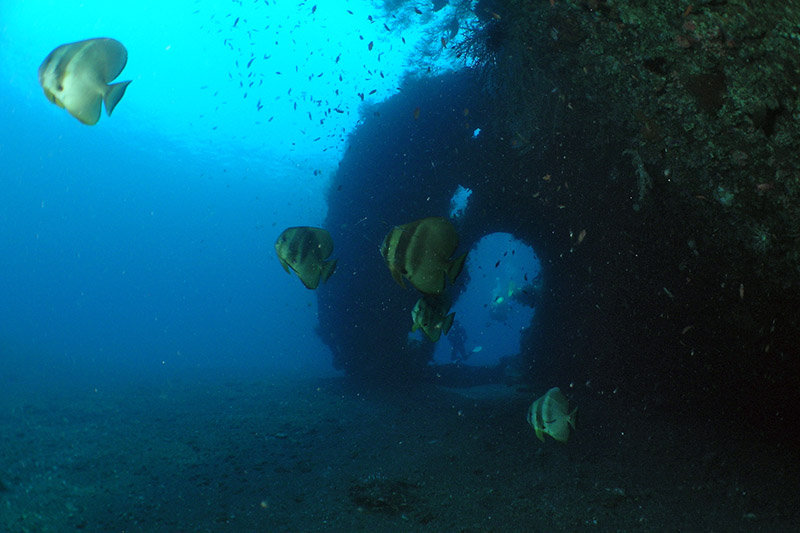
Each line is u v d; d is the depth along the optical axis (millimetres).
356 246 15656
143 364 26438
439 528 5402
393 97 15047
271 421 11078
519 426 9875
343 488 6773
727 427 9016
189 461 8211
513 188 13297
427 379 15969
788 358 7156
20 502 6047
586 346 12875
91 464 7910
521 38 7918
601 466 7551
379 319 15562
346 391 14406
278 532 5320
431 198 14805
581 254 12602
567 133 9461
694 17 4578
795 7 3725
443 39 11406
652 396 10672
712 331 8445
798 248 5535
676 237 8070
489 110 12141
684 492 6328
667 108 5867
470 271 16062
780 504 5699
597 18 5867
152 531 5383
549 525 5410
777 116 4578
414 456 8195
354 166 15633
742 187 5676
